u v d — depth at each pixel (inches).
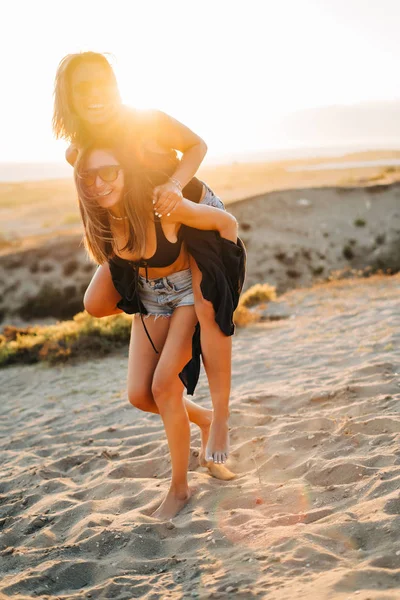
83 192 115.6
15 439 232.5
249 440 169.0
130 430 217.3
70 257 1836.9
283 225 2226.9
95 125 113.6
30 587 110.0
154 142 118.2
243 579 97.6
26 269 1814.7
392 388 191.2
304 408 194.4
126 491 154.2
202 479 149.7
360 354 262.5
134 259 124.6
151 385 133.7
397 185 2541.8
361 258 2098.9
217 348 128.3
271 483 140.5
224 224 125.5
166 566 111.0
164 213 114.2
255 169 7303.2
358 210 2380.7
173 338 129.6
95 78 111.2
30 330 509.7
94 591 105.2
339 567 95.0
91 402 286.8
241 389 245.3
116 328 438.9
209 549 113.7
